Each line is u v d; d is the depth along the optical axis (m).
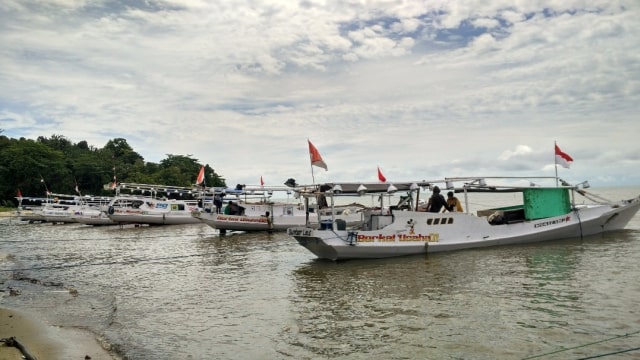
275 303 13.88
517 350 9.48
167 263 22.42
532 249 21.06
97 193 98.12
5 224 56.91
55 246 31.25
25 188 89.56
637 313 11.42
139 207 48.09
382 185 21.16
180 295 15.41
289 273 18.42
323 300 13.93
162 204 48.03
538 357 9.09
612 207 24.45
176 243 30.98
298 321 11.98
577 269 16.53
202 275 18.86
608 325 10.67
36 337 11.13
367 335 10.71
